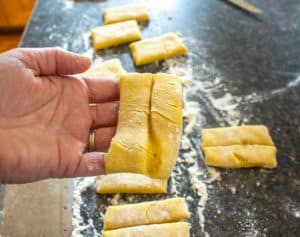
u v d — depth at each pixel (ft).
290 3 1.74
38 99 1.10
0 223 1.14
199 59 1.54
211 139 1.26
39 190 1.20
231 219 1.12
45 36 1.64
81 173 1.07
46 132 1.09
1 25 2.60
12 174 1.04
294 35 1.60
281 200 1.15
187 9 1.74
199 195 1.17
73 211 1.16
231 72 1.48
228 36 1.62
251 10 1.72
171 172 1.11
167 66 1.52
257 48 1.56
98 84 1.20
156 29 1.67
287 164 1.22
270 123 1.32
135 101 1.06
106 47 1.59
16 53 1.09
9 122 1.06
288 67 1.49
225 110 1.37
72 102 1.15
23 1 2.52
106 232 1.08
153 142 1.02
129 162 0.98
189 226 1.11
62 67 1.15
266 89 1.42
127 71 1.51
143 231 1.07
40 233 1.12
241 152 1.22
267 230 1.10
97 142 1.14
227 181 1.20
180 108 1.04
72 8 1.76
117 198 1.18
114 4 1.78
